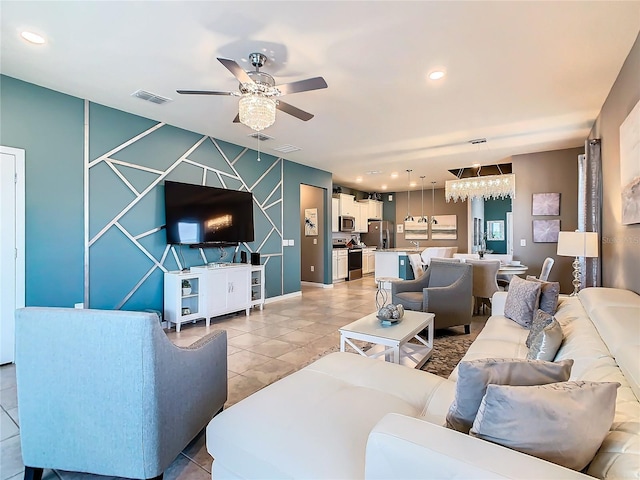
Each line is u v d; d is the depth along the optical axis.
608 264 3.59
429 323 3.25
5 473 1.71
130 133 4.00
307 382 1.81
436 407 1.56
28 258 3.23
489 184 5.80
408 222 10.79
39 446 1.59
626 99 2.76
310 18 2.21
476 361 1.16
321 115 4.01
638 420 0.99
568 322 2.24
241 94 2.67
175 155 4.51
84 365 1.52
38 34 2.41
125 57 2.73
